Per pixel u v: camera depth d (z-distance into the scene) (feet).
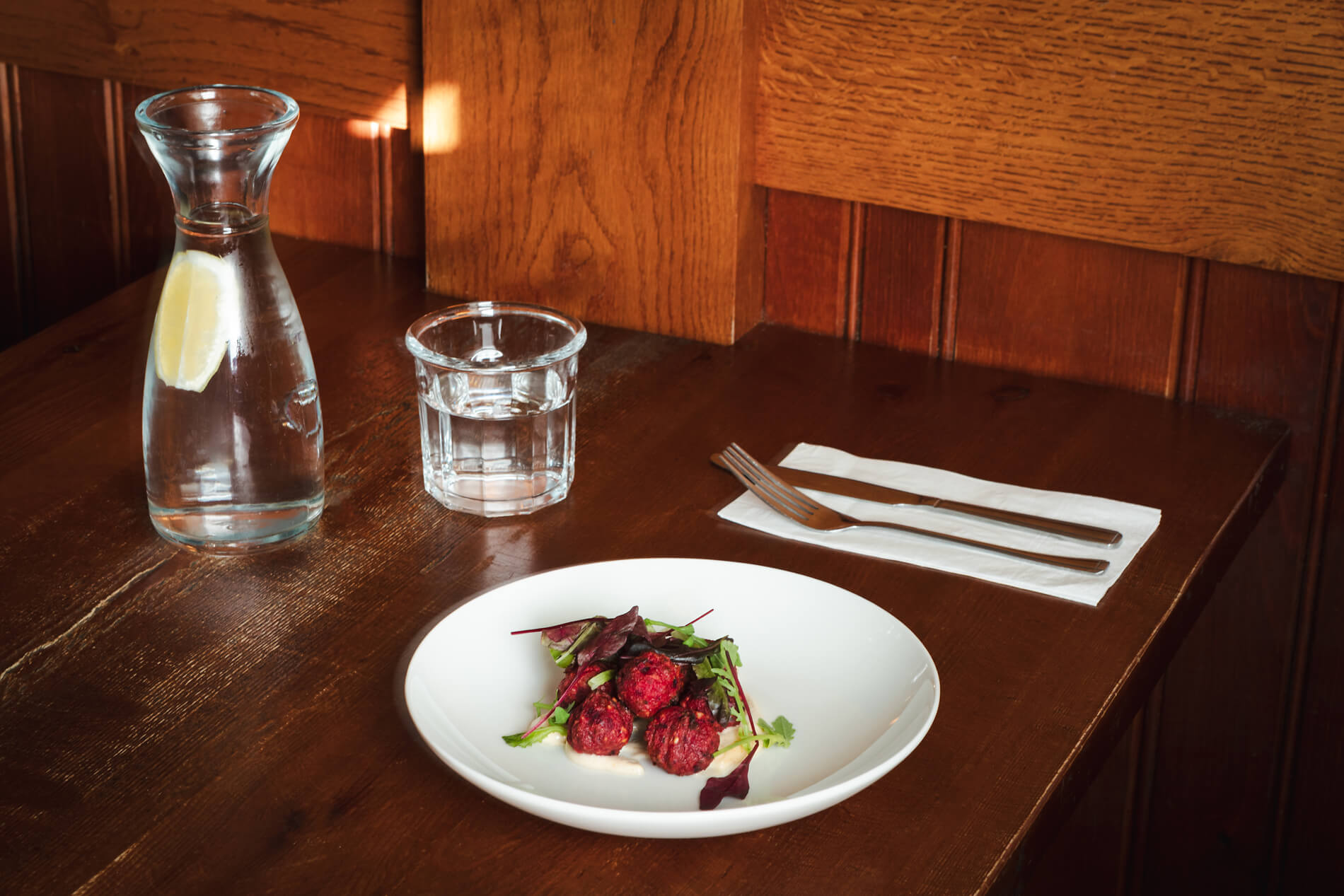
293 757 2.25
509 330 3.25
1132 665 2.51
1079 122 3.38
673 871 2.00
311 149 4.50
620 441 3.35
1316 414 3.44
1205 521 3.00
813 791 2.10
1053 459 3.28
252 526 2.84
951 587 2.74
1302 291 3.34
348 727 2.33
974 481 3.15
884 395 3.62
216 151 2.52
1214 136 3.24
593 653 2.24
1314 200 3.18
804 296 4.00
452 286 4.20
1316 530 3.55
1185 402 3.59
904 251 3.80
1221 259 3.34
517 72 3.86
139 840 2.06
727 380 3.70
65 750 2.26
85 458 3.20
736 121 3.66
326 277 4.34
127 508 3.01
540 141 3.91
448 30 3.91
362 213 4.52
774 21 3.64
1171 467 3.25
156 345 2.72
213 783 2.19
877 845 2.05
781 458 3.26
